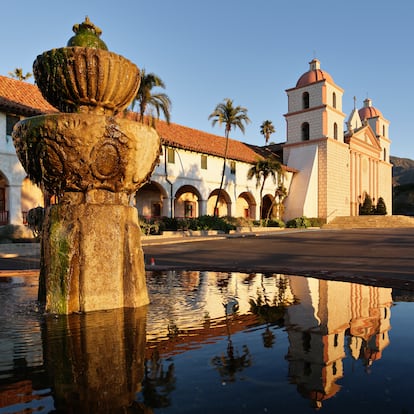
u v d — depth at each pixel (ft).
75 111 15.94
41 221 18.42
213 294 17.74
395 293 17.58
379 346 9.69
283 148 144.15
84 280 14.26
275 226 122.72
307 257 44.55
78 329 11.68
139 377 7.77
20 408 6.50
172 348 9.68
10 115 64.54
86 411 6.37
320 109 135.54
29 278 24.94
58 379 7.76
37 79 15.80
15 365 8.60
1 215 65.36
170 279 22.93
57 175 14.43
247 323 12.25
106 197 15.53
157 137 15.72
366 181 160.45
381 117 177.68
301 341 10.16
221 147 115.44
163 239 75.10
